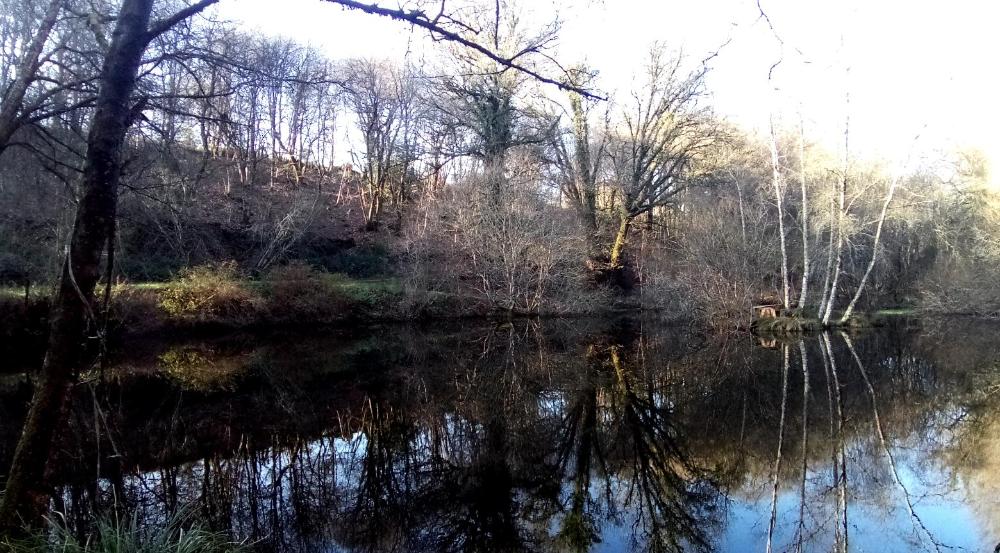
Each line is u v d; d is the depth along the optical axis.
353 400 12.31
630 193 26.12
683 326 22.61
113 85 3.93
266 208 24.09
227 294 19.84
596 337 20.70
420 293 23.14
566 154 26.75
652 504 7.37
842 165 20.27
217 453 8.90
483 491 7.76
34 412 3.82
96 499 6.16
